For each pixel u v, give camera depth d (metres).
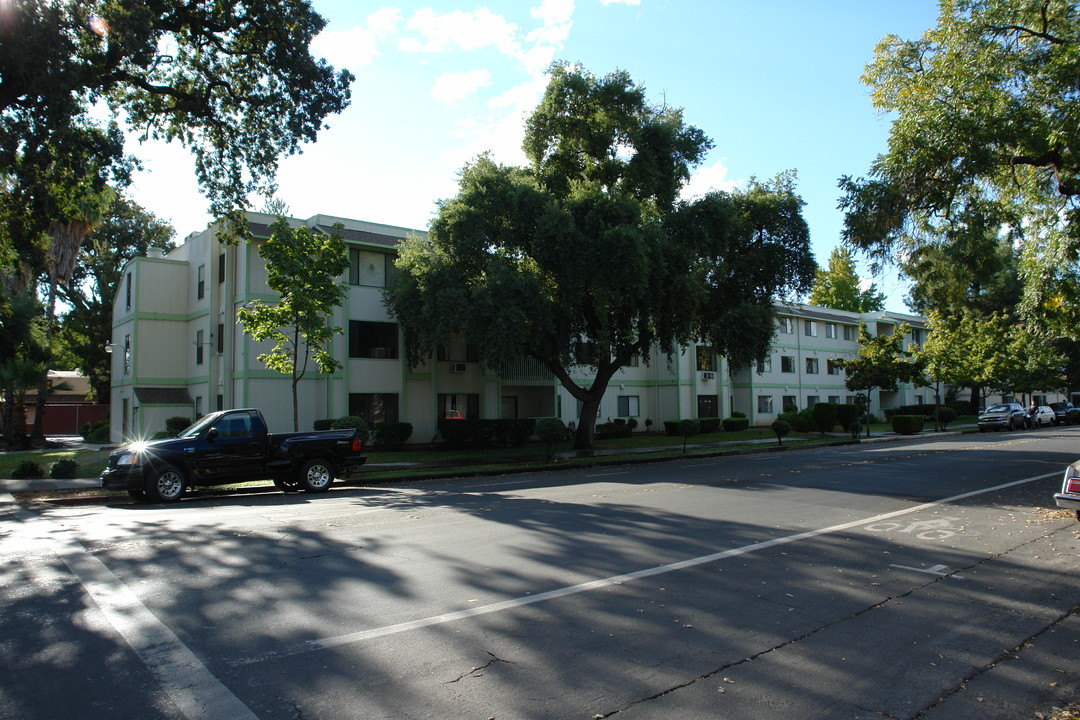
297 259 20.88
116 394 33.09
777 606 6.16
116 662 4.79
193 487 14.99
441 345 26.62
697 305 24.69
